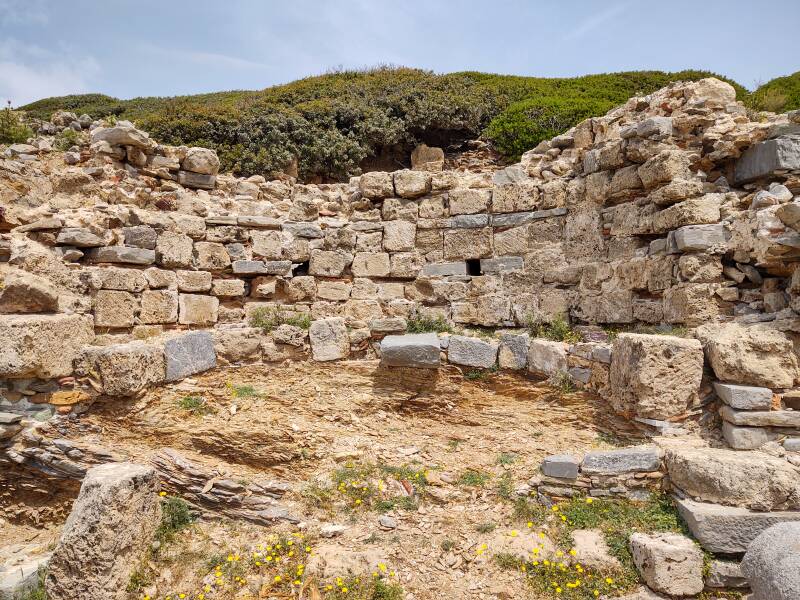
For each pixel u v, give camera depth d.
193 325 8.14
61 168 8.31
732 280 6.18
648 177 6.90
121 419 6.02
